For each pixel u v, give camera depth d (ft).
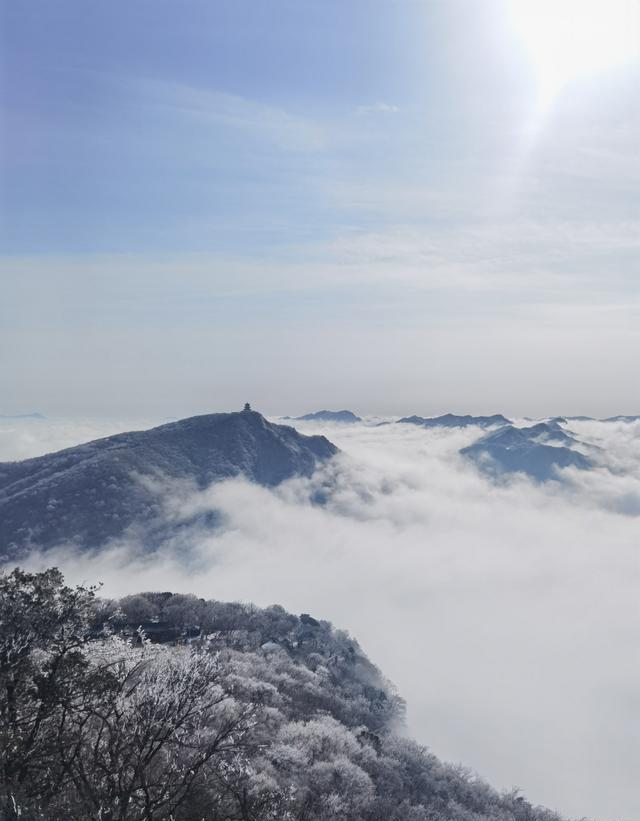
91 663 85.51
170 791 81.97
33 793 73.00
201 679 83.20
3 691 78.69
